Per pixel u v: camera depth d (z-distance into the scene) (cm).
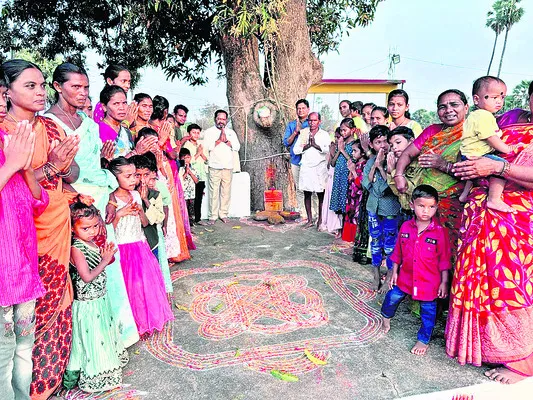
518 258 252
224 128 689
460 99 298
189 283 423
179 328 327
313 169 629
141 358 284
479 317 258
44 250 221
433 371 264
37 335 225
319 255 511
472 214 267
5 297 189
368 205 398
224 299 381
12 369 204
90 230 243
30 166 196
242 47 756
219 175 686
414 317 344
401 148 351
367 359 278
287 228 655
